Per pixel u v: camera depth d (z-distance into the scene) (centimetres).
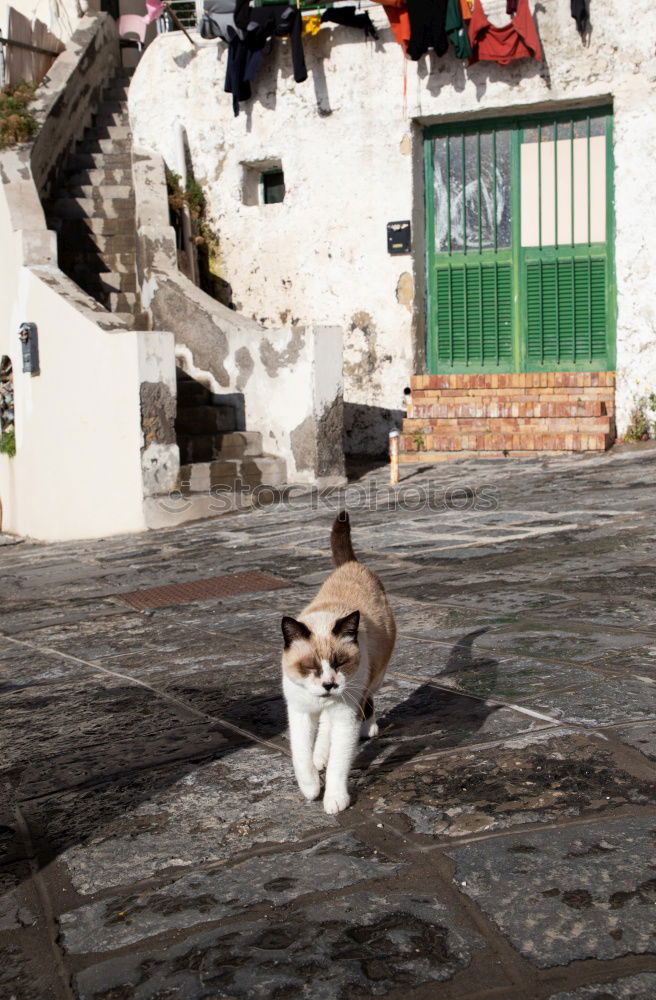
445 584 675
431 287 1535
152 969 250
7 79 1655
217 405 1377
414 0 1357
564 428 1345
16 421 1380
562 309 1458
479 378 1442
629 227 1363
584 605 575
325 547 909
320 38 1503
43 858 326
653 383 1368
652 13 1305
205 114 1609
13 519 1431
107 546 1109
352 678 332
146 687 516
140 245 1462
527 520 901
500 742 375
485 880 276
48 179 1586
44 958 263
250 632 618
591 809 313
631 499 943
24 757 429
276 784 364
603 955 238
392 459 1241
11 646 661
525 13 1331
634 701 403
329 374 1304
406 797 338
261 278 1606
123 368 1171
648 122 1331
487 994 228
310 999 231
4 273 1378
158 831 334
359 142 1505
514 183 1463
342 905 270
